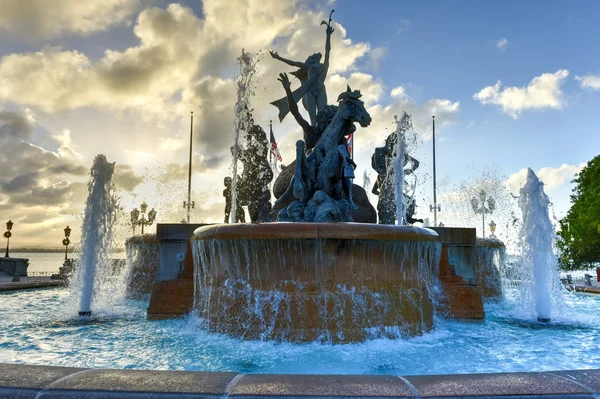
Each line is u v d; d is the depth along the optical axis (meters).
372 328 7.14
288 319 7.03
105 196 10.70
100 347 6.57
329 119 11.62
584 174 38.66
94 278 10.19
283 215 9.81
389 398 3.22
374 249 7.39
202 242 8.05
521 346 6.93
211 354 6.19
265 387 3.35
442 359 6.01
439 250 8.62
